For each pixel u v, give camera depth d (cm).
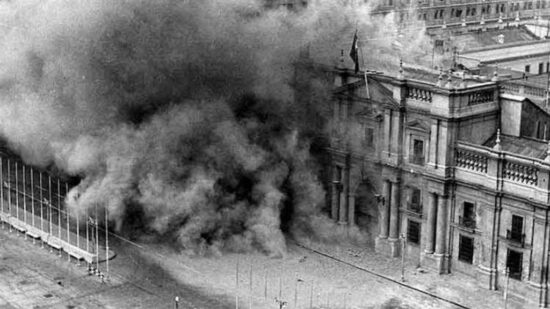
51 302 5850
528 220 5922
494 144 6481
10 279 6219
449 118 6203
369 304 6000
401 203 6744
